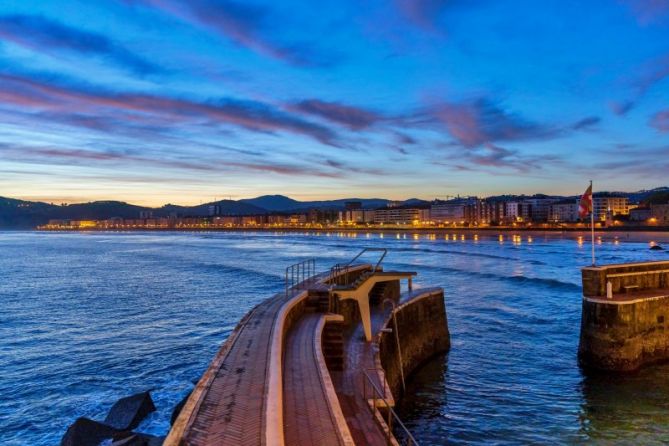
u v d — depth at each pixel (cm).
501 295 5803
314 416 1189
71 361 3506
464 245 16788
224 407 1173
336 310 2473
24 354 3691
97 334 4319
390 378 2305
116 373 3231
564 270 8481
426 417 2258
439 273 8194
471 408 2344
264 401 1210
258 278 8375
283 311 2084
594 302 2703
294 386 1387
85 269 10550
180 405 2247
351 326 2452
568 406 2319
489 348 3366
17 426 2464
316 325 2127
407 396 2505
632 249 13500
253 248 18700
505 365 2975
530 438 2027
